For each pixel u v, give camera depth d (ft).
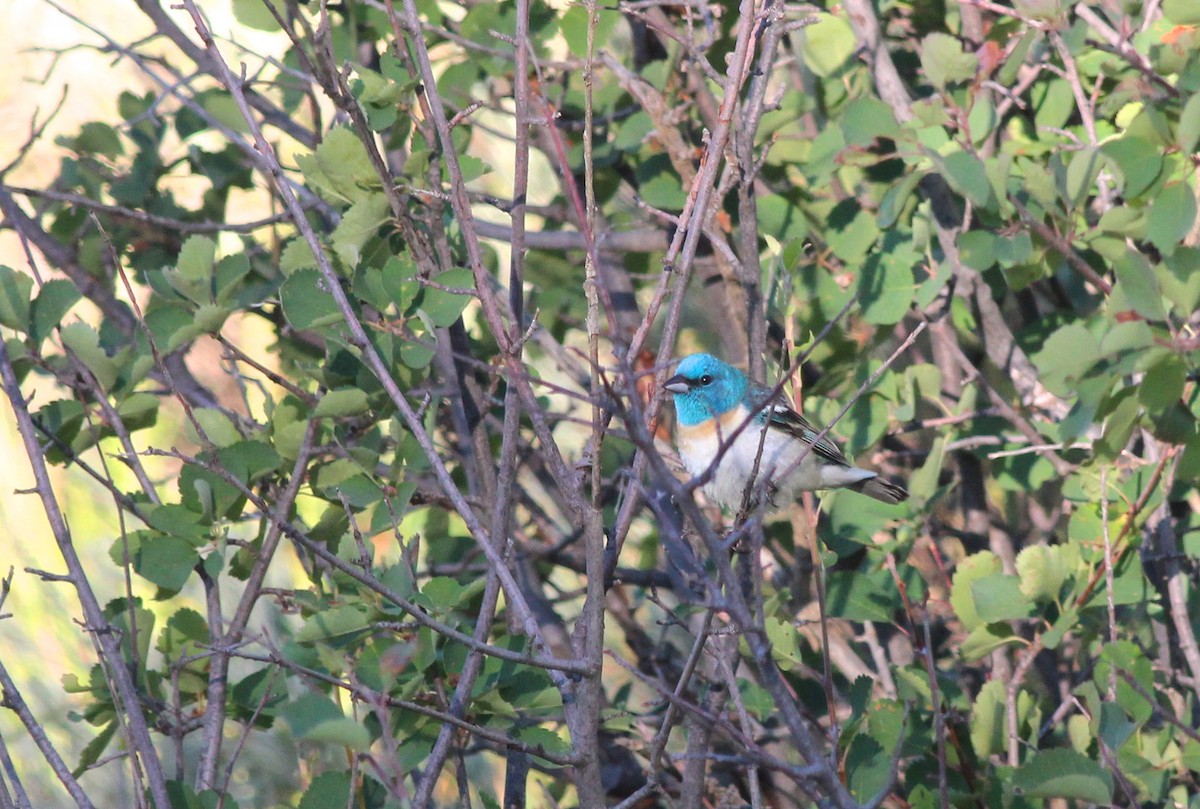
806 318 37.40
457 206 22.84
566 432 46.52
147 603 50.11
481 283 22.58
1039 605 30.71
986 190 31.35
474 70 38.81
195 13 24.12
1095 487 31.78
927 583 36.91
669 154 38.83
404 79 31.68
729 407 33.76
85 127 39.75
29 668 48.52
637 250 42.11
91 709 28.53
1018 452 32.45
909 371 36.65
